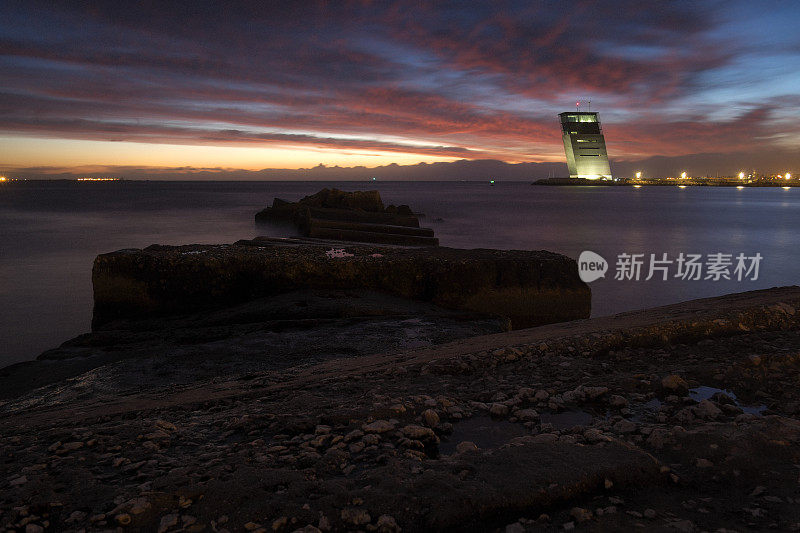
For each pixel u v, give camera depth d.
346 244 15.41
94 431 3.59
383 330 8.56
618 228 42.56
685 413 3.44
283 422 3.61
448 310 11.20
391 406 3.77
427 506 2.35
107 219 46.50
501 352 5.09
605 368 4.62
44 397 6.42
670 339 5.22
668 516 2.28
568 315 11.75
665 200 99.06
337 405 3.95
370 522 2.28
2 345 12.48
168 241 31.81
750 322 5.46
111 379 6.75
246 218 47.97
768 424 3.01
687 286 20.23
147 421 3.82
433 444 3.25
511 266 11.74
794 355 4.39
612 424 3.42
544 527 2.22
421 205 78.56
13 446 3.44
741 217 54.47
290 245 14.48
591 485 2.52
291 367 6.82
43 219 46.28
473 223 47.44
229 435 3.52
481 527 2.27
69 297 16.81
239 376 6.15
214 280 11.44
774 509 2.29
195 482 2.67
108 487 2.68
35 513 2.45
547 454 2.77
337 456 2.98
